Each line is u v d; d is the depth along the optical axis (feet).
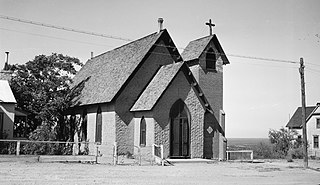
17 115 128.47
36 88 136.05
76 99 142.31
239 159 132.16
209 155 126.52
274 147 189.06
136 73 124.26
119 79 126.21
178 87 119.14
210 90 132.57
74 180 64.95
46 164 89.56
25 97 135.13
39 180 63.10
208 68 134.10
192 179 72.90
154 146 108.37
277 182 73.15
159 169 89.30
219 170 92.84
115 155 99.50
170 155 115.34
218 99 133.39
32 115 137.90
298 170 102.47
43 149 113.19
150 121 114.52
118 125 119.65
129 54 135.85
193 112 121.39
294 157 178.91
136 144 120.06
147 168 90.43
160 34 127.85
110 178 69.31
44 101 134.10
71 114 146.72
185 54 138.92
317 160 170.91
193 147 119.96
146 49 126.93
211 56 135.44
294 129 231.71
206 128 127.13
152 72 127.24
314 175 89.97
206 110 124.47
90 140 131.95
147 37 134.62
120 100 120.98
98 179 67.26
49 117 135.74
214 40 135.33
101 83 137.39
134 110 119.65
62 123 151.74
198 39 140.67
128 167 91.15
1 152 110.32
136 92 123.95
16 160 94.17
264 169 100.78
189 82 121.60
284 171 97.96
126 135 120.67
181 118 119.34
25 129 134.82
